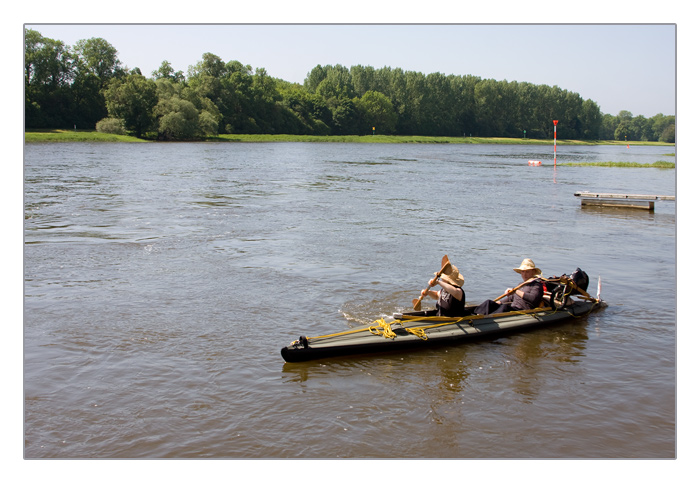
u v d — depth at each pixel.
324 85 142.38
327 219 19.50
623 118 185.75
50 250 14.11
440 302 9.50
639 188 32.75
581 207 24.30
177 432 6.12
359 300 10.50
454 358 8.33
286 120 128.25
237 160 51.84
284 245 15.12
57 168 38.25
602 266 13.62
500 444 6.08
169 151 64.88
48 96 90.19
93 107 95.94
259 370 7.61
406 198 26.06
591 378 7.66
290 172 39.59
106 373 7.40
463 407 6.82
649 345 8.85
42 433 6.05
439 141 139.75
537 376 7.71
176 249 14.45
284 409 6.63
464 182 35.09
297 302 10.33
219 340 8.53
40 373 7.35
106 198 23.56
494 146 125.56
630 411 6.79
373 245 15.32
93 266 12.66
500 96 158.25
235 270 12.49
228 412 6.53
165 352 8.08
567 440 6.18
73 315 9.46
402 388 7.28
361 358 8.23
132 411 6.51
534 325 9.62
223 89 115.50
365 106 140.12
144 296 10.55
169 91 98.62
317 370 7.74
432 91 151.75
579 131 166.50
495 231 17.89
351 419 6.47
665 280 12.48
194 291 10.91
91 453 5.73
